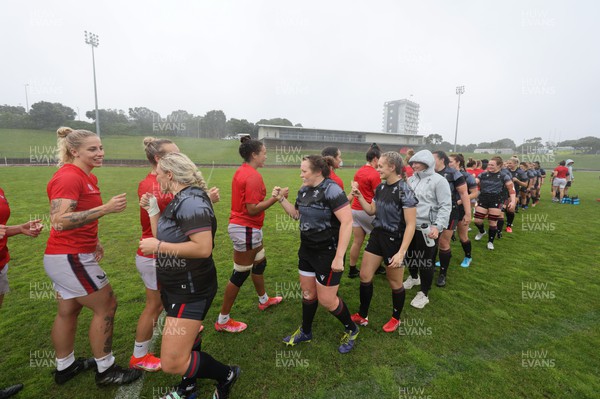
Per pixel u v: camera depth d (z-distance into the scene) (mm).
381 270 4445
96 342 2154
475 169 8453
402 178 2805
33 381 2250
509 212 6945
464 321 3150
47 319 3062
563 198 11742
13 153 33250
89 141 2096
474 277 4328
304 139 56094
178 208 1743
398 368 2445
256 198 2660
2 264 2209
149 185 2242
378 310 3369
